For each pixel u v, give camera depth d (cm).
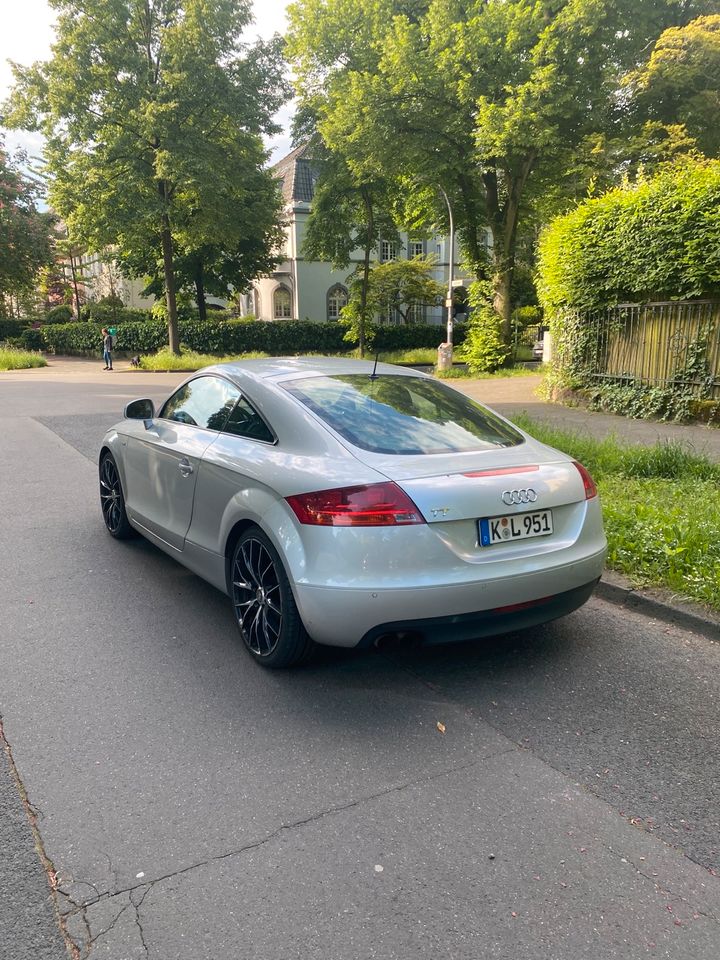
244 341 3722
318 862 227
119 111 2603
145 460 492
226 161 2736
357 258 4778
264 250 3953
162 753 287
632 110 2445
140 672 356
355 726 308
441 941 196
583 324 1230
